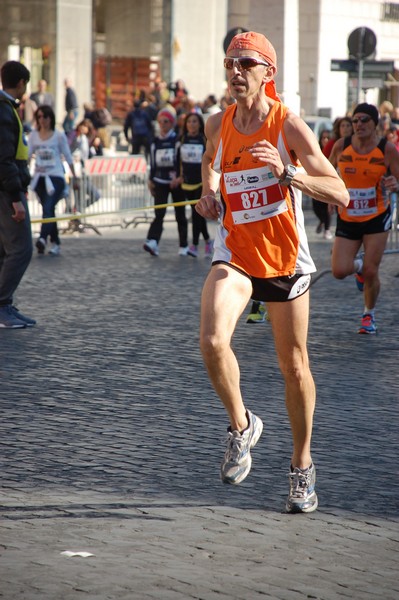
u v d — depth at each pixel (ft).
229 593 29.53
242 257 36.45
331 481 40.88
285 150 35.94
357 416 51.29
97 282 97.81
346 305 86.48
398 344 70.28
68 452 44.39
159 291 92.43
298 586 30.19
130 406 52.65
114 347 67.87
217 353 35.29
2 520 35.63
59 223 145.69
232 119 36.81
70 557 32.12
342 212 72.69
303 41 306.35
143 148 211.41
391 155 71.05
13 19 248.73
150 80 295.89
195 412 51.62
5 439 46.29
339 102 313.12
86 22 255.50
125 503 37.70
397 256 119.34
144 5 294.46
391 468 42.86
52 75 251.60
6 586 29.76
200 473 41.70
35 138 118.01
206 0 295.89
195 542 33.78
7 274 74.43
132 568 31.30
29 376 59.21
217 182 39.37
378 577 31.09
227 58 35.88
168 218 162.09
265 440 46.75
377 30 324.39
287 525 35.70
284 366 36.91
